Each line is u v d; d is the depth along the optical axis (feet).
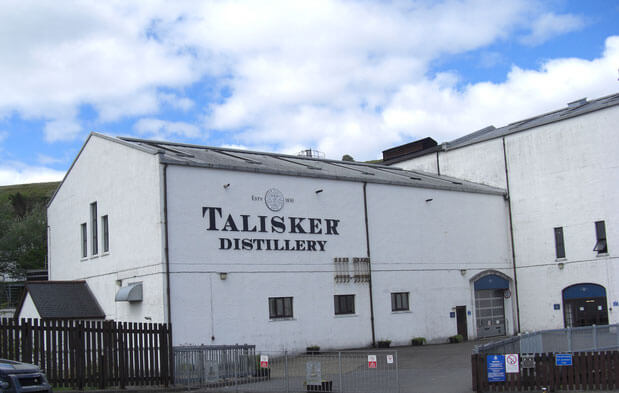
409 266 114.52
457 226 124.77
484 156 140.46
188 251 86.94
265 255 94.99
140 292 87.66
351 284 105.19
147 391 60.08
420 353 97.09
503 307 132.36
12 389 43.83
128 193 93.15
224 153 113.09
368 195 110.83
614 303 116.98
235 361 65.87
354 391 58.85
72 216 110.63
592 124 122.01
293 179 100.83
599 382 53.98
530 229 130.72
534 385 54.90
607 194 119.14
